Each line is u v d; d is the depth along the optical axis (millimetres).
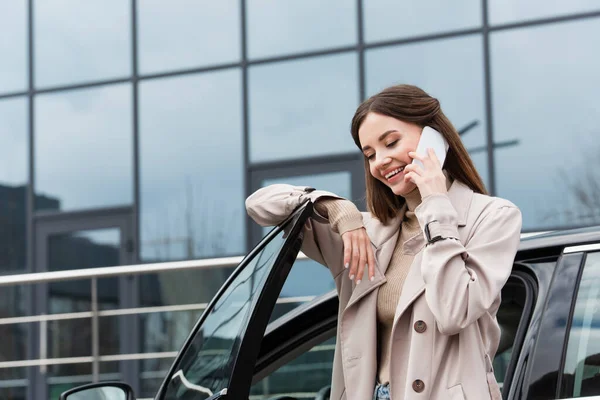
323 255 2596
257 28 12172
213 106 12250
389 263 2475
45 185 12758
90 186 12594
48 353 11820
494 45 11188
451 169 2471
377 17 11695
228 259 5590
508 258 2264
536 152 10922
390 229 2500
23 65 13062
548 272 2463
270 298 2316
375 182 2529
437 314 2156
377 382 2426
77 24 12906
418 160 2352
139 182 12406
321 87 11820
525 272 2514
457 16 11383
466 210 2354
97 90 12734
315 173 11672
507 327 2625
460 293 2152
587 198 10680
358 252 2416
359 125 2467
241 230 11914
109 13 12781
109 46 12742
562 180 10789
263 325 2307
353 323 2436
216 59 12297
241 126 12078
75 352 11758
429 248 2207
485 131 11125
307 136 11789
